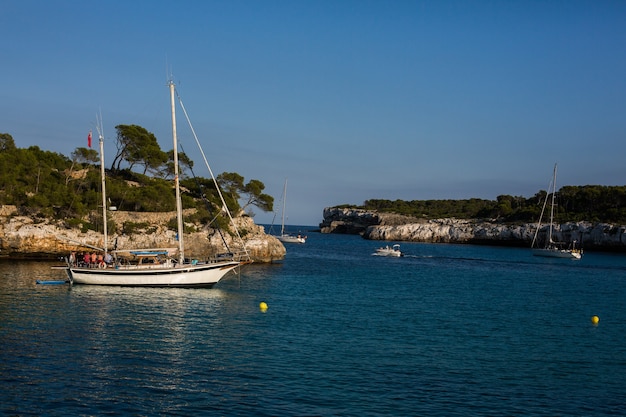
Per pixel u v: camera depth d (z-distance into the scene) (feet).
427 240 546.26
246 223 244.01
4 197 201.77
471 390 66.39
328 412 57.67
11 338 81.51
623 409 61.98
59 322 93.61
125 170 293.23
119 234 205.05
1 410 55.16
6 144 277.85
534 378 72.18
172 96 140.05
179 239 141.69
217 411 57.06
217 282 150.20
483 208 630.74
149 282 136.36
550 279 207.51
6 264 176.35
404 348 84.89
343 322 103.60
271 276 183.42
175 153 140.56
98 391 61.46
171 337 86.58
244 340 86.22
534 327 106.11
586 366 78.89
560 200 524.93
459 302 136.26
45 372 66.80
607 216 462.60
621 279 214.48
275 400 60.54
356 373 70.95
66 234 195.52
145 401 59.21
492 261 302.25
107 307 108.78
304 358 76.95
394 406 60.08
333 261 267.80
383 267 241.76
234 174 274.16
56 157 270.05
